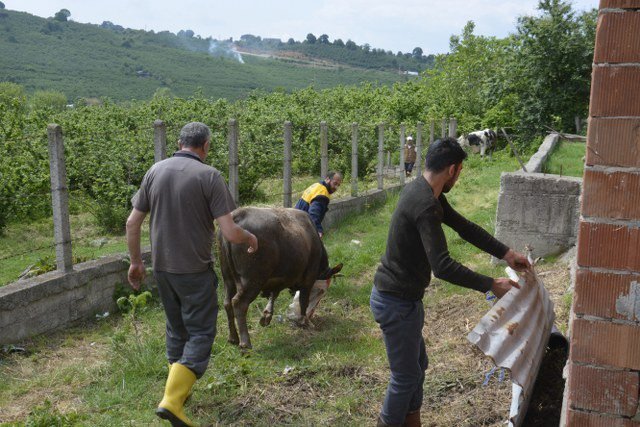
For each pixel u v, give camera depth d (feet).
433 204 11.73
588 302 9.36
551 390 14.70
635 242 8.99
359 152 60.70
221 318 22.44
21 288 19.98
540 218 27.63
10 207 36.24
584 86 81.92
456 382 15.94
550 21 82.02
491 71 104.32
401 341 12.41
